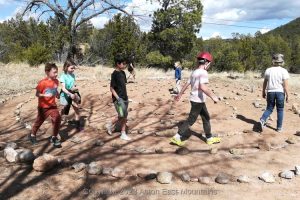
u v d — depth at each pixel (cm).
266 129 785
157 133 740
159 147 664
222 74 2048
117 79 679
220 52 4409
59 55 2894
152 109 963
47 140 708
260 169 576
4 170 548
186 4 3528
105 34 3947
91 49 4012
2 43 3753
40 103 655
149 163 584
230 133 749
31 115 901
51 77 656
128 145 676
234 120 859
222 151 653
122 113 681
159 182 518
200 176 544
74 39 3189
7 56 3278
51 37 2866
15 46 3431
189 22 3525
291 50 10725
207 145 683
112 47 3019
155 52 3475
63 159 588
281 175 548
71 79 755
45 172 543
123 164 577
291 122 858
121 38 3006
